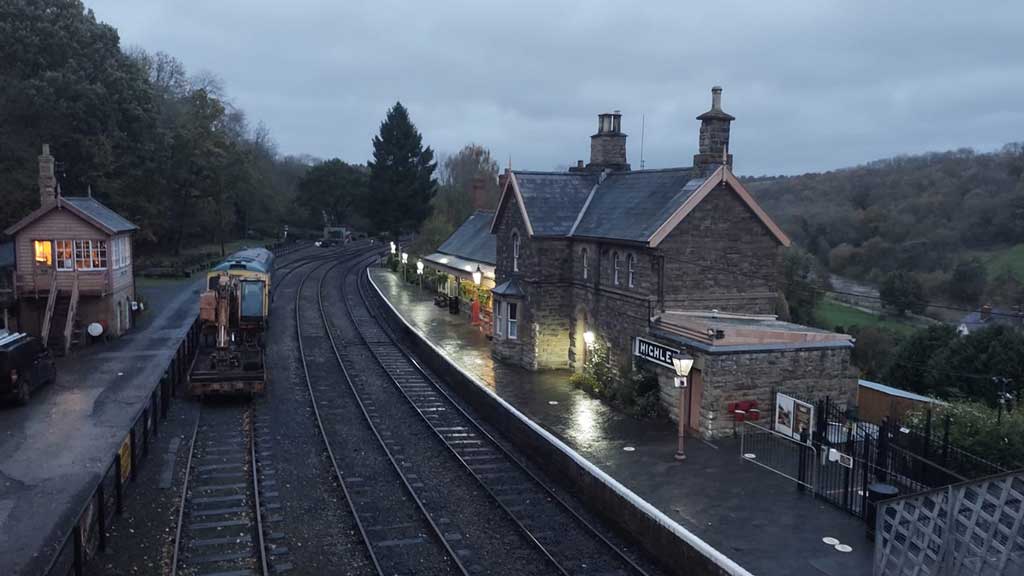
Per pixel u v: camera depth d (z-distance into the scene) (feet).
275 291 169.07
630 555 48.47
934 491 35.68
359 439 70.85
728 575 40.78
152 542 47.47
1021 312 103.91
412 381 95.04
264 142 408.26
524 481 61.21
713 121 78.69
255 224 300.81
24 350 74.69
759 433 68.03
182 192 205.26
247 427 73.61
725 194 78.38
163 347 103.04
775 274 81.30
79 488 53.36
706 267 78.54
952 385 89.51
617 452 63.31
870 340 119.44
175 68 273.95
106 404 74.90
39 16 153.79
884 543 39.06
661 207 80.74
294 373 96.94
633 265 81.97
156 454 63.62
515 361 99.14
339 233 306.55
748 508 51.31
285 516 52.47
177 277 179.01
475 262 137.80
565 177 100.83
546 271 94.38
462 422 77.71
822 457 57.47
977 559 32.83
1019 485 31.96
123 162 165.78
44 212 101.60
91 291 104.68
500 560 46.80
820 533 47.29
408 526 51.47
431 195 250.37
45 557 43.09
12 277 105.29
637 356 79.30
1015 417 53.98
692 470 58.85
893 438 53.52
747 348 67.10
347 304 156.87
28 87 146.10
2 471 56.34
